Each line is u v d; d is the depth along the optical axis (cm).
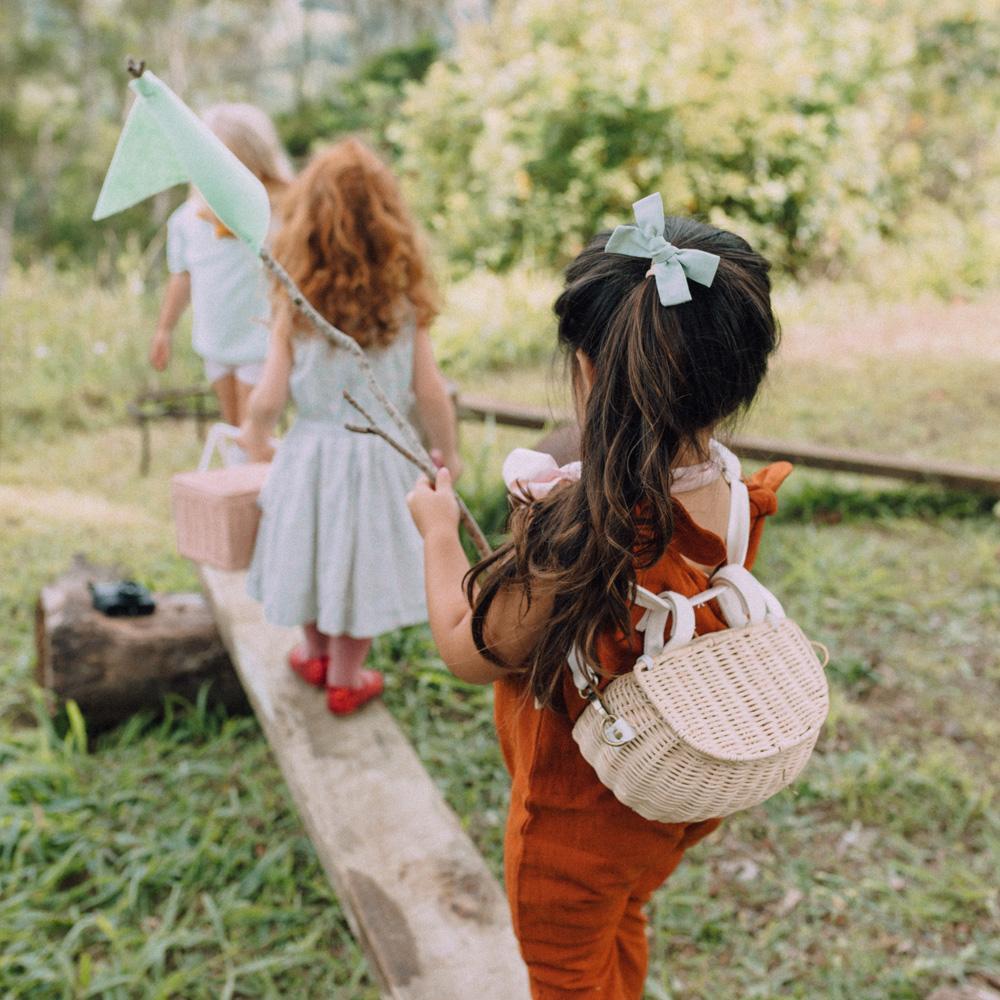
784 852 283
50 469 548
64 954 240
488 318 796
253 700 292
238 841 282
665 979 244
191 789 302
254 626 313
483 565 140
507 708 160
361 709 285
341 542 262
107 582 339
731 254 132
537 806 153
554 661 137
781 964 248
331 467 262
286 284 154
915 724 337
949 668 368
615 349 128
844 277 988
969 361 733
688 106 923
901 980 241
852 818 294
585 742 142
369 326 251
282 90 3584
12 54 2847
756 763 134
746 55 958
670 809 139
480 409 497
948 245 1007
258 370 414
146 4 2936
